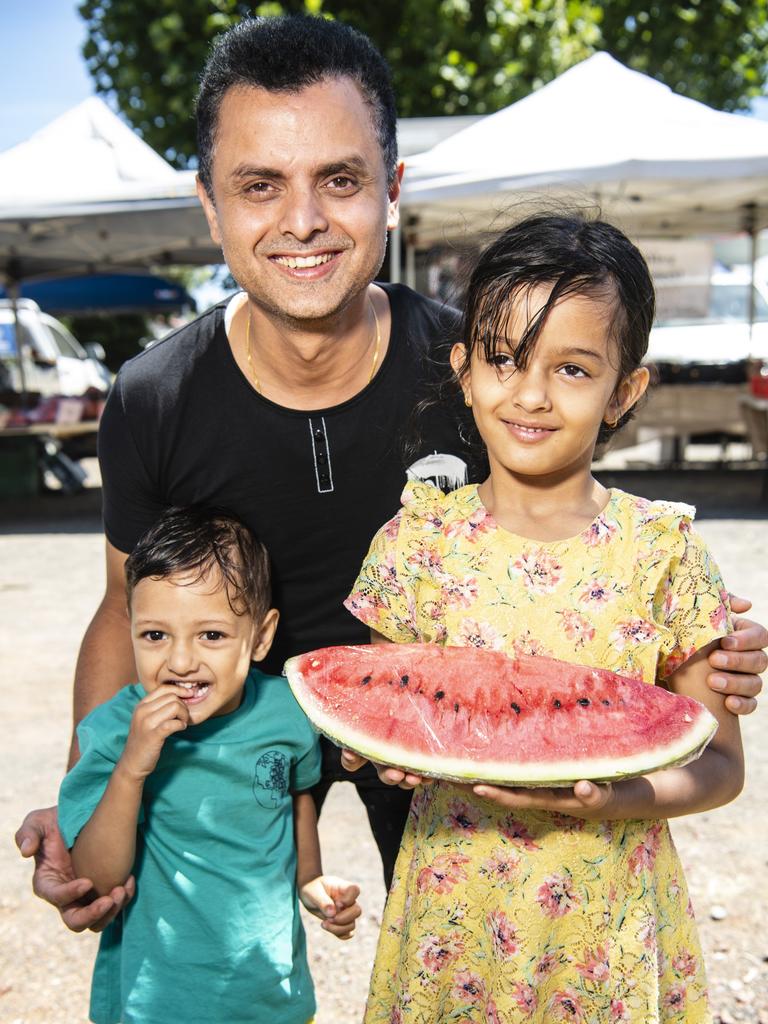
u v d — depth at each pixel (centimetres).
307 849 229
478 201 936
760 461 1391
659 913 187
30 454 1336
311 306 191
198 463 219
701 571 183
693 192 1049
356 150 186
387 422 217
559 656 184
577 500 189
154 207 893
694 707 169
